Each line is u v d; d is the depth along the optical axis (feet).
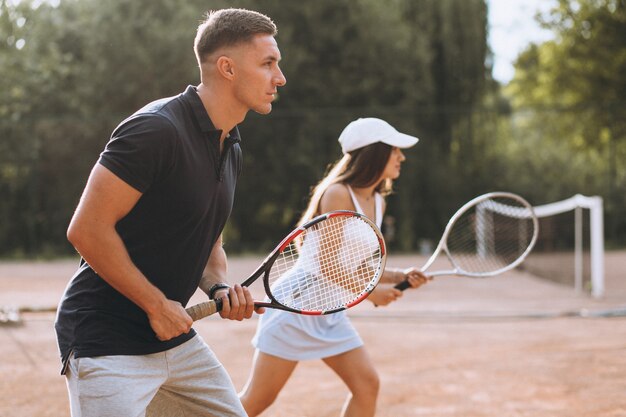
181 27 66.28
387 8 73.77
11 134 63.05
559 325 27.61
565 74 81.56
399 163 12.02
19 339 24.12
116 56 65.98
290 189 67.00
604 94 80.59
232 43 7.98
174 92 65.87
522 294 38.37
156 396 8.71
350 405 11.69
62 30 70.90
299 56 68.49
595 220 37.58
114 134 7.54
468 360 21.50
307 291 11.49
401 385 18.61
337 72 70.44
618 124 69.77
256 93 8.05
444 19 75.61
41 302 33.55
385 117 68.85
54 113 68.23
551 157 74.69
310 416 15.99
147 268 8.01
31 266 55.21
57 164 63.87
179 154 7.61
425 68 72.23
